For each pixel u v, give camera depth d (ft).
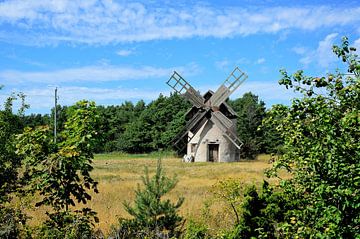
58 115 272.10
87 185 27.94
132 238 35.50
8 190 29.07
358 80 19.93
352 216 19.67
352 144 19.52
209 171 127.95
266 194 28.53
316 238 19.79
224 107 199.00
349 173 18.98
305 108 21.04
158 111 310.86
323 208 19.84
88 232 28.12
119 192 71.31
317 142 20.47
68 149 26.13
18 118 34.19
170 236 36.01
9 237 26.76
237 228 28.30
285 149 23.95
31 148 26.84
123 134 308.40
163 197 64.54
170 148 284.61
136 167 150.00
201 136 192.34
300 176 21.62
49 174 26.25
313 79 21.68
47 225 27.76
